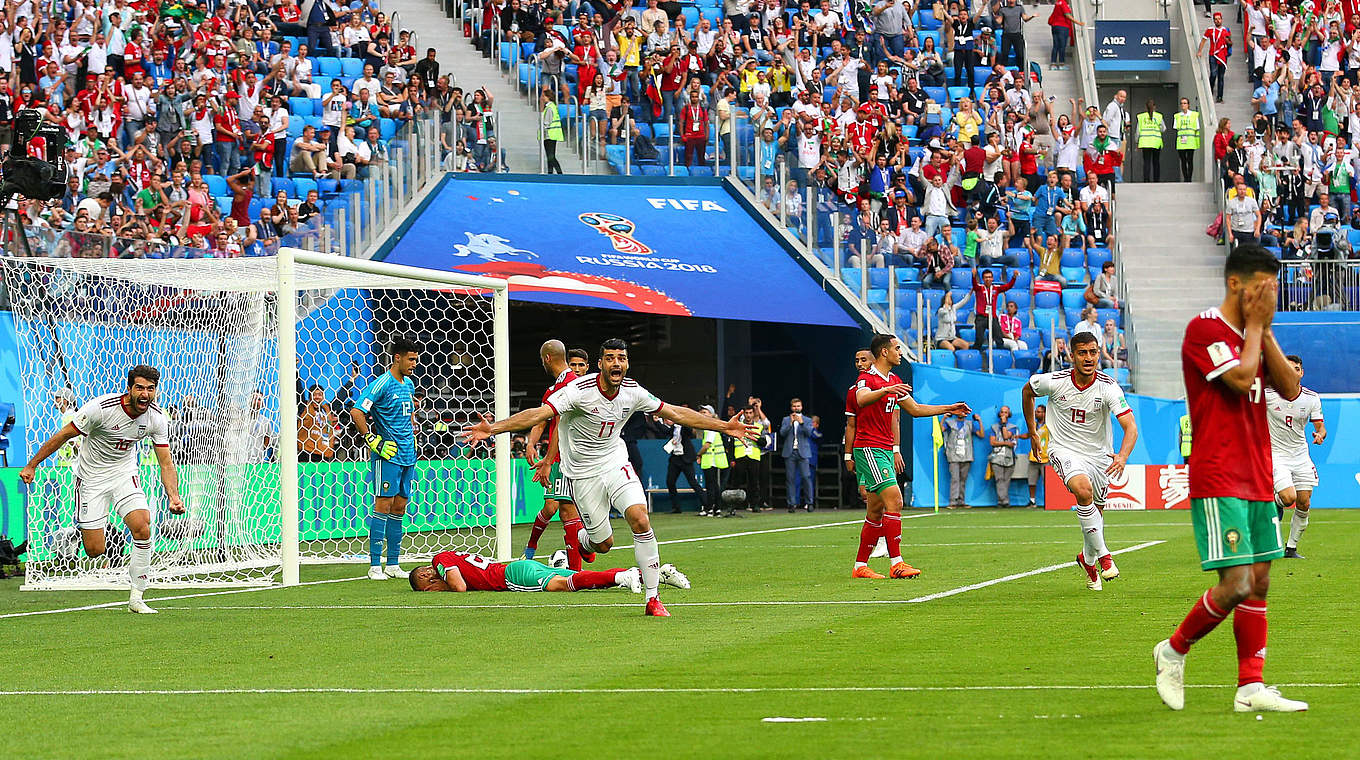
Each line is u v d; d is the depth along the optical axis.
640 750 9.22
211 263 22.20
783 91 51.19
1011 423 41.78
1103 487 18.73
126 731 10.27
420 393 34.19
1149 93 59.12
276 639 15.38
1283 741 9.10
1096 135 50.25
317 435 29.50
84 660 14.10
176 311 24.72
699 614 16.97
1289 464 23.55
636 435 41.62
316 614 17.77
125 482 18.59
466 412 33.06
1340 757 8.63
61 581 21.75
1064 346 42.81
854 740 9.38
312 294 31.86
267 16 48.03
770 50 53.41
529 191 42.88
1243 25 58.81
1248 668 10.14
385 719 10.52
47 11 44.06
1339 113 54.28
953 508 41.38
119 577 22.94
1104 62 57.62
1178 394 43.06
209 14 47.12
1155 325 43.69
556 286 36.47
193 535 24.22
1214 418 10.05
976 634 14.70
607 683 12.01
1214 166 51.38
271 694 11.77
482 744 9.53
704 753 9.08
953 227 47.59
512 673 12.66
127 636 15.97
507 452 25.06
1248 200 48.34
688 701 11.05
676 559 25.22
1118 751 8.89
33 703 11.60
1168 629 14.83
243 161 41.34
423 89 45.22
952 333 43.00
